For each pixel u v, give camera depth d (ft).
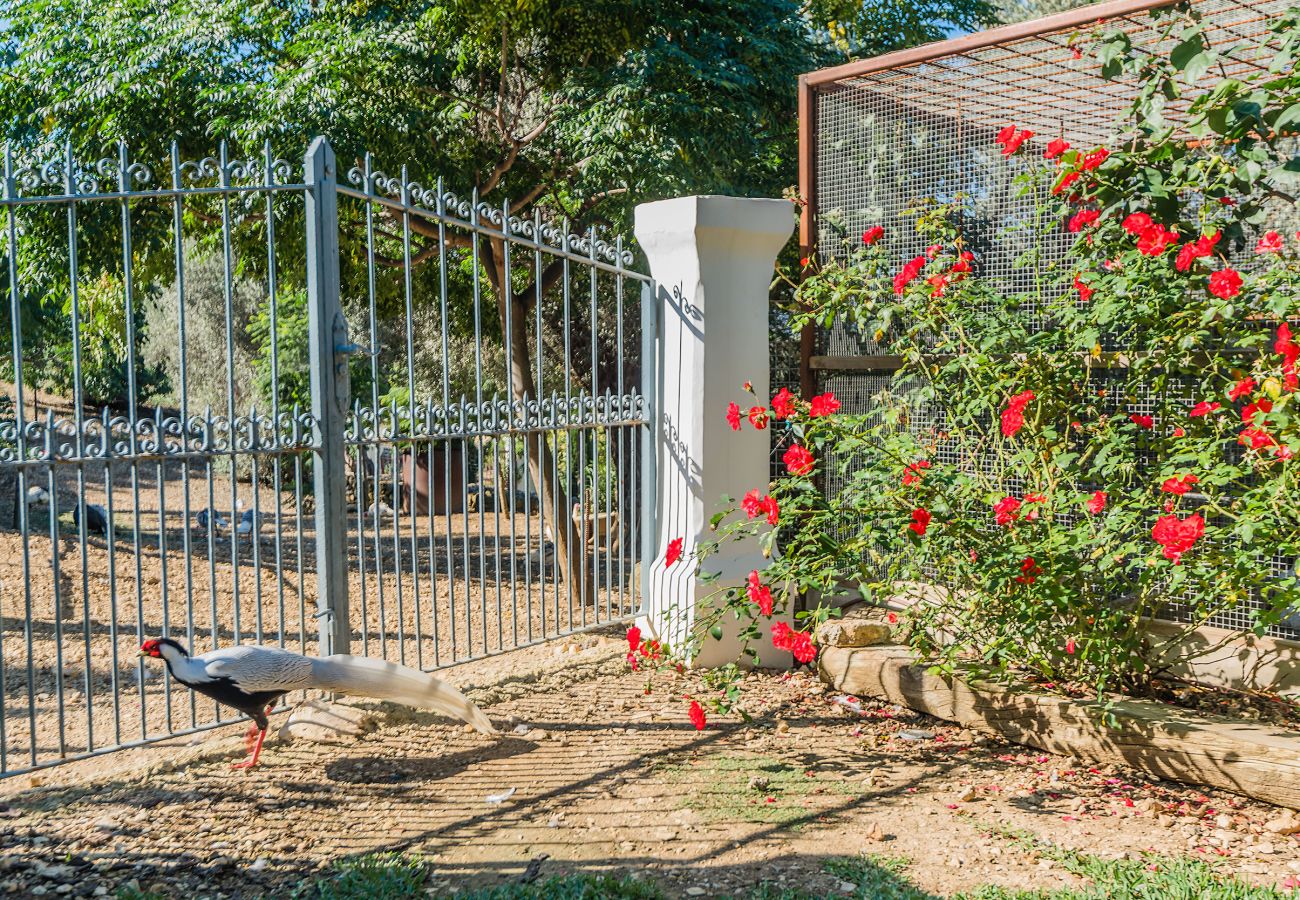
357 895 11.66
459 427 18.72
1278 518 14.73
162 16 24.80
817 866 12.64
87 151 24.13
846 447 17.66
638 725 17.95
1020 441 18.66
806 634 16.85
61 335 61.21
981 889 11.80
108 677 21.02
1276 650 17.39
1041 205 18.79
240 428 15.56
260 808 14.12
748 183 31.37
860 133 22.40
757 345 21.84
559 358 40.57
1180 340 15.93
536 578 32.17
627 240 29.48
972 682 17.47
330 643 16.71
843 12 35.70
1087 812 14.20
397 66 24.94
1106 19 17.97
